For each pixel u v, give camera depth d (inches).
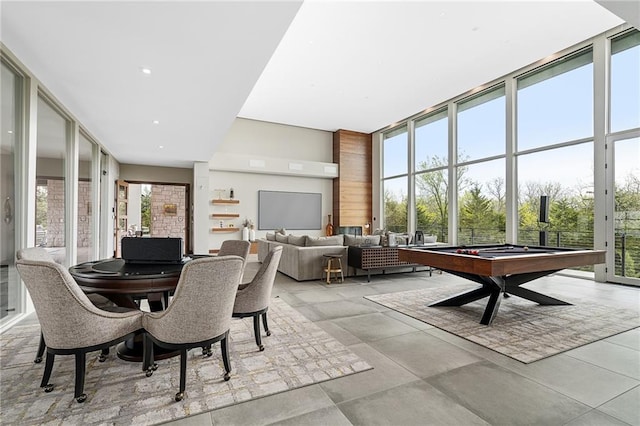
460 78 251.4
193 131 216.2
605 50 195.9
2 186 116.2
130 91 149.9
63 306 67.9
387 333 113.7
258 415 65.7
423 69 235.8
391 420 64.2
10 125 121.7
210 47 113.0
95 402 69.4
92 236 233.3
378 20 176.7
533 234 240.2
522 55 216.2
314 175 387.9
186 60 122.0
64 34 103.7
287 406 69.0
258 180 371.2
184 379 71.7
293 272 213.3
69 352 69.7
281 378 80.7
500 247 174.1
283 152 381.7
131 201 449.4
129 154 288.7
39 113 145.0
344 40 196.5
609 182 196.7
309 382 78.9
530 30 187.3
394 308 144.8
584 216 211.6
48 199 153.5
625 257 191.0
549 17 175.3
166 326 72.0
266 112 338.0
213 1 88.8
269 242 262.7
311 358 92.7
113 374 82.4
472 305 150.9
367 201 412.2
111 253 288.7
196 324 72.6
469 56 216.8
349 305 150.3
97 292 83.7
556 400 71.6
